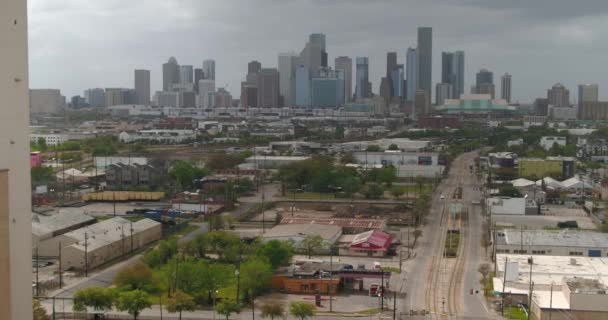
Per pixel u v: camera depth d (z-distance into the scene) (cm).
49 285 16450
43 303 15012
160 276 16350
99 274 17700
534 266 16950
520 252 19675
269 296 15688
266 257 17025
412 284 16862
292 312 13588
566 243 19675
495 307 14975
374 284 16000
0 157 8481
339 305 15012
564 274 16262
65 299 15312
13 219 8706
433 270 18350
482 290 16325
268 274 15825
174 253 18575
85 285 16600
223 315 14188
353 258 19700
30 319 9044
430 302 15325
